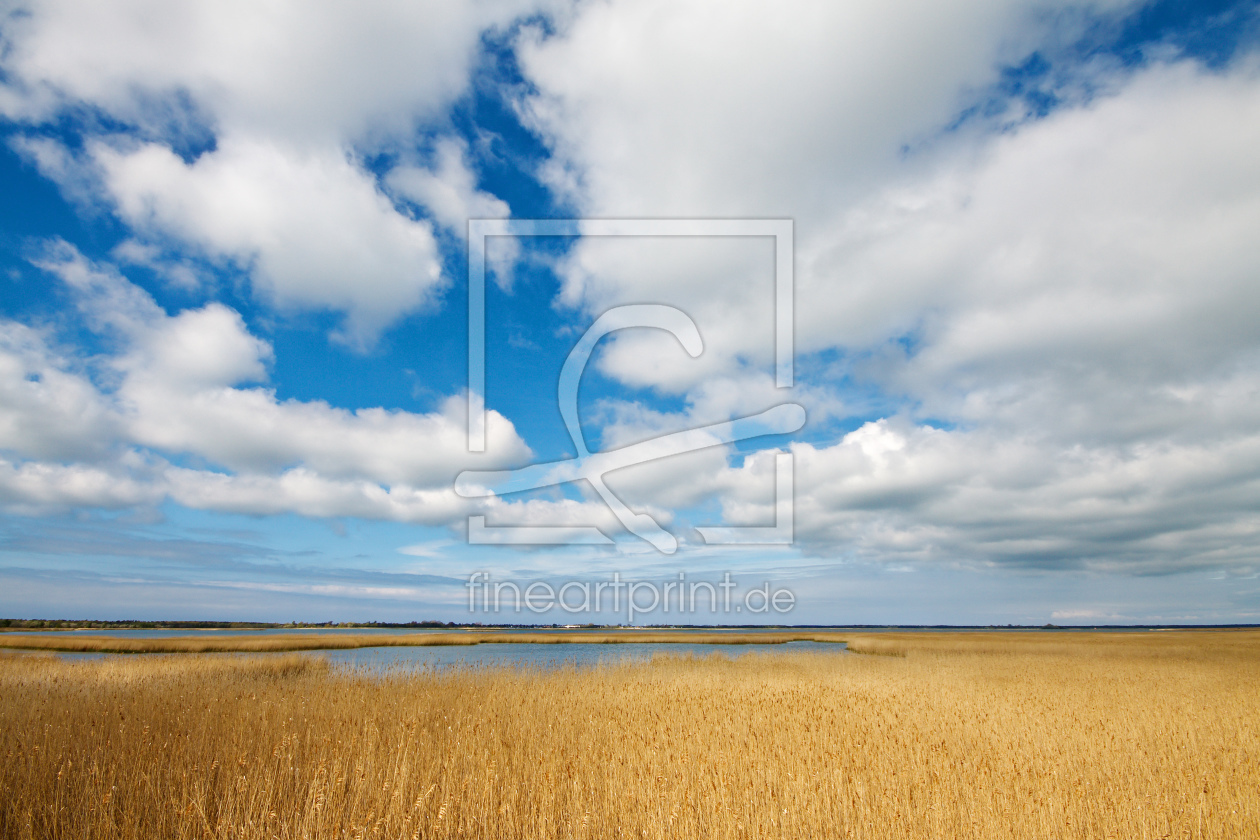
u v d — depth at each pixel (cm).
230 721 948
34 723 905
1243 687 1708
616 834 604
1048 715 1214
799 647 5575
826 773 749
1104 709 1288
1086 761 859
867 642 4575
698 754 852
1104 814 632
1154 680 1914
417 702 1195
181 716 974
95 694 1209
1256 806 669
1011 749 917
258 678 1662
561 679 1720
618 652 4253
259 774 705
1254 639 5356
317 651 4531
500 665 2075
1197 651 3559
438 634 7012
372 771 720
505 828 607
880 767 804
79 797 623
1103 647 4134
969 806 640
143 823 593
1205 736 1034
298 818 585
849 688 1692
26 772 668
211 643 4666
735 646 5759
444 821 601
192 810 596
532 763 809
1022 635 7162
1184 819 633
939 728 1083
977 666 2544
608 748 898
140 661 2164
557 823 627
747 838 581
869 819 611
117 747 777
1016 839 583
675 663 2711
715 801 639
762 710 1267
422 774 731
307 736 850
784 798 652
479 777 706
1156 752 912
